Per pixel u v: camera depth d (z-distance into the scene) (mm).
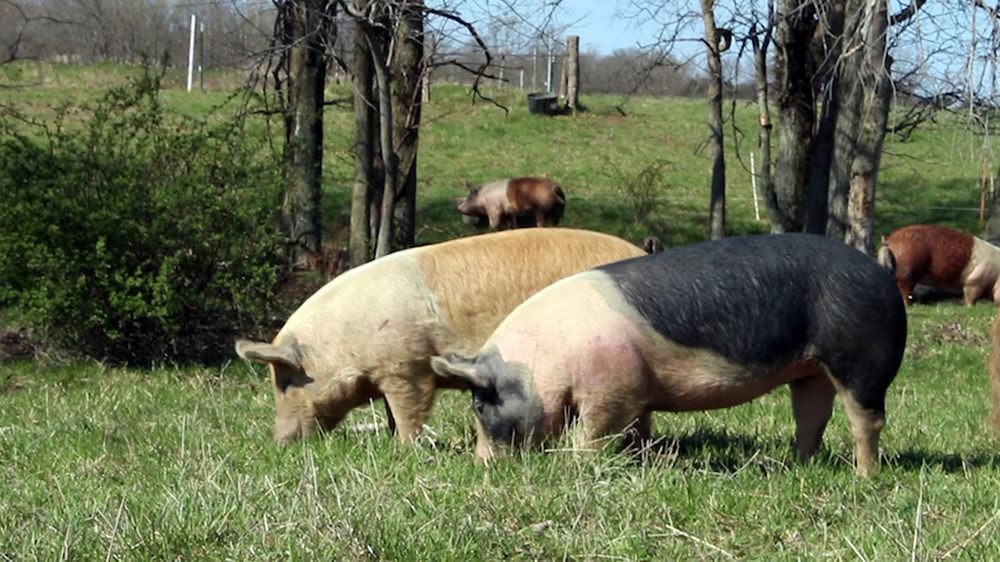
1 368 12359
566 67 40156
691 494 5641
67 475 6480
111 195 12367
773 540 5133
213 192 12516
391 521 5008
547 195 26047
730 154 36000
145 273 12469
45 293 12062
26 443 7598
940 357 14062
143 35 42531
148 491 5875
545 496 5445
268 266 12750
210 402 9695
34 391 11000
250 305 12758
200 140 12938
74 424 8414
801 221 21047
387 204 13961
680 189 31344
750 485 5961
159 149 12820
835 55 18797
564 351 6145
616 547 4852
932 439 8078
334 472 6031
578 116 39219
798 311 6125
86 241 12133
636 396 6148
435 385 7418
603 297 6195
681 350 6098
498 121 37500
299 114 17281
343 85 36844
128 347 12633
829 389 6535
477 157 33375
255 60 19109
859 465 6395
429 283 7324
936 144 36719
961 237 20016
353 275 7500
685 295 6117
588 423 6164
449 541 4832
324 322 7363
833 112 19594
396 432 7398
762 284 6113
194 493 5469
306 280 16547
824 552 4848
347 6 13070
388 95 13852
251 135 15195
